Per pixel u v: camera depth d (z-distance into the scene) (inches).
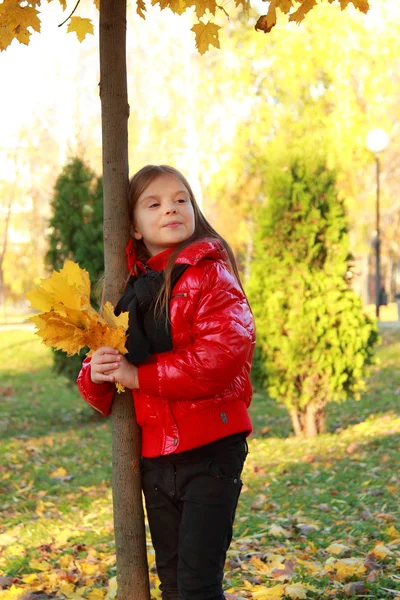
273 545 159.8
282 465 253.8
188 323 91.3
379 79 666.8
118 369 90.7
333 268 308.0
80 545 169.0
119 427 98.6
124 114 100.6
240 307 92.0
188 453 91.5
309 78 652.1
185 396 89.6
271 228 309.9
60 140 799.1
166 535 96.4
